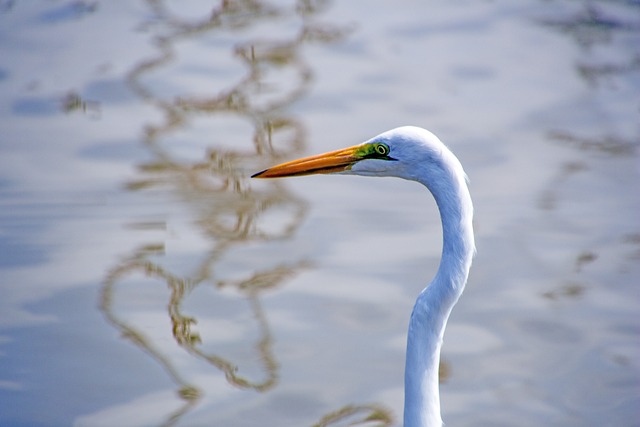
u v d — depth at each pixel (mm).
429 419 6758
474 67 18047
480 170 14812
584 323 11391
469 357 10812
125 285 12102
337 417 9820
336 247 12930
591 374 10500
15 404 9992
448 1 21031
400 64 18125
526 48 18891
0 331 11148
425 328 6637
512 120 16219
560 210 13766
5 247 12812
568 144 15492
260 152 14898
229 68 17719
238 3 20219
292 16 19938
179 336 11109
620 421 9742
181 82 17156
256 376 10438
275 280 12242
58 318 11422
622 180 14484
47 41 18562
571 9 20578
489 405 10039
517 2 21000
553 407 9969
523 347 11000
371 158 6812
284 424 9688
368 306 11664
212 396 10172
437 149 6484
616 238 13086
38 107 16328
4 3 20016
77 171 14523
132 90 16812
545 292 12000
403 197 14203
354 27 19531
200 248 12883
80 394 10172
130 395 10164
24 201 13797
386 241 13086
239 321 11414
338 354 10820
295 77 17484
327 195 14266
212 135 15516
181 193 14031
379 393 10172
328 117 16078
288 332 11203
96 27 19156
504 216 13648
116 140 15359
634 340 11094
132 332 11172
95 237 13070
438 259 12617
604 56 18453
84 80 17156
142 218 13508
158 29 19156
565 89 17312
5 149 15070
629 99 16938
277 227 13367
